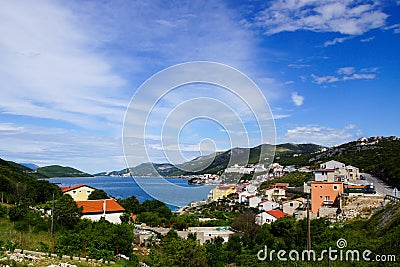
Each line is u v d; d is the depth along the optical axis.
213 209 42.09
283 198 49.84
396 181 46.22
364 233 25.30
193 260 22.06
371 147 87.25
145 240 33.81
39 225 29.55
